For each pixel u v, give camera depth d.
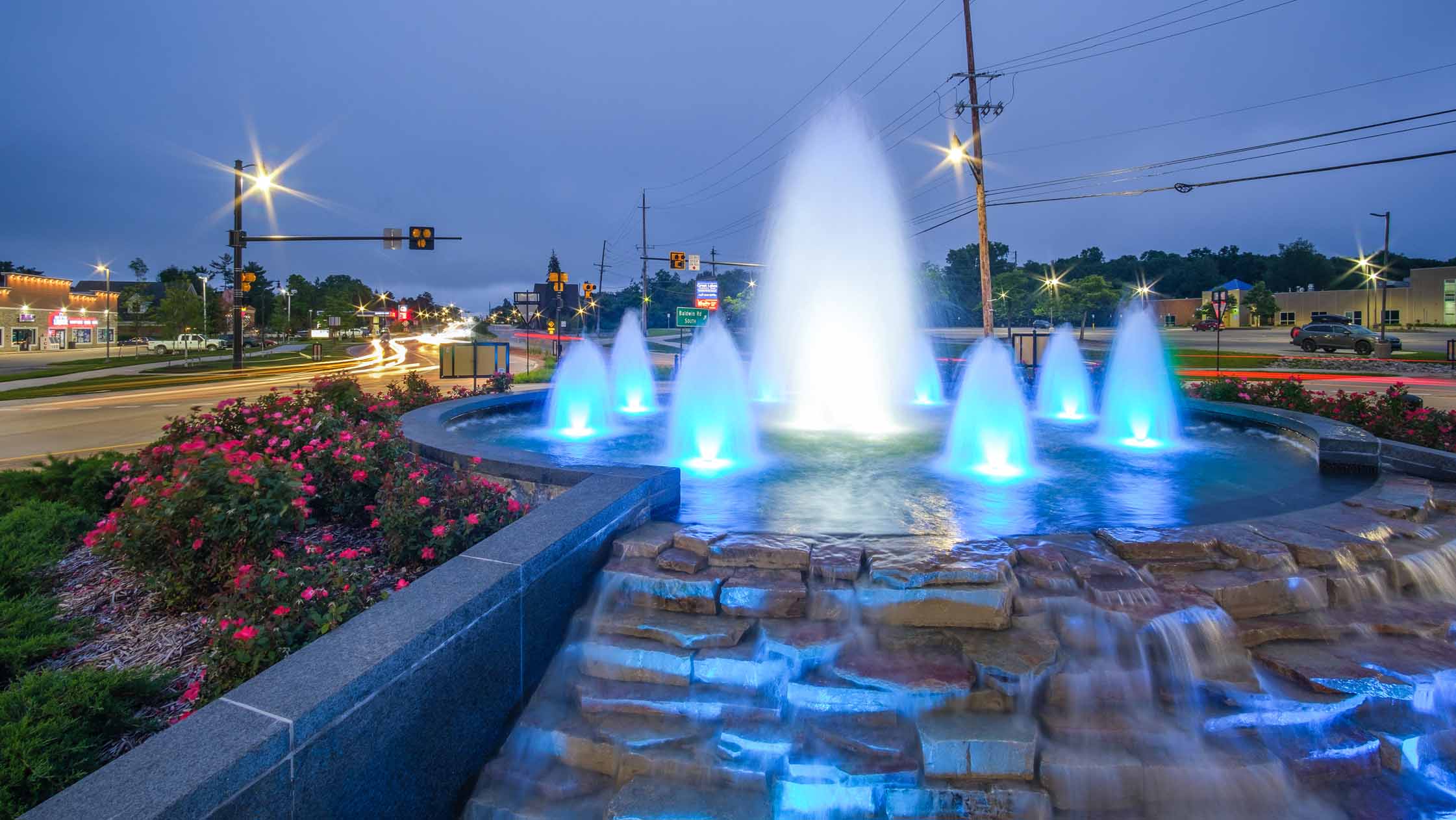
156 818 1.73
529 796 2.89
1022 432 9.42
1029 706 3.02
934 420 11.52
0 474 7.68
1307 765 2.86
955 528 4.62
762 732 2.96
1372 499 4.88
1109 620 3.31
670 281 126.44
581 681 3.34
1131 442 8.86
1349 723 3.04
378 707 2.43
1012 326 74.69
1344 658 3.30
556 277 37.22
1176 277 91.56
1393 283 65.50
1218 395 12.45
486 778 2.96
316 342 57.56
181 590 4.57
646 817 2.71
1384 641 3.46
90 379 31.72
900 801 2.74
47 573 5.34
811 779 2.78
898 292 17.88
